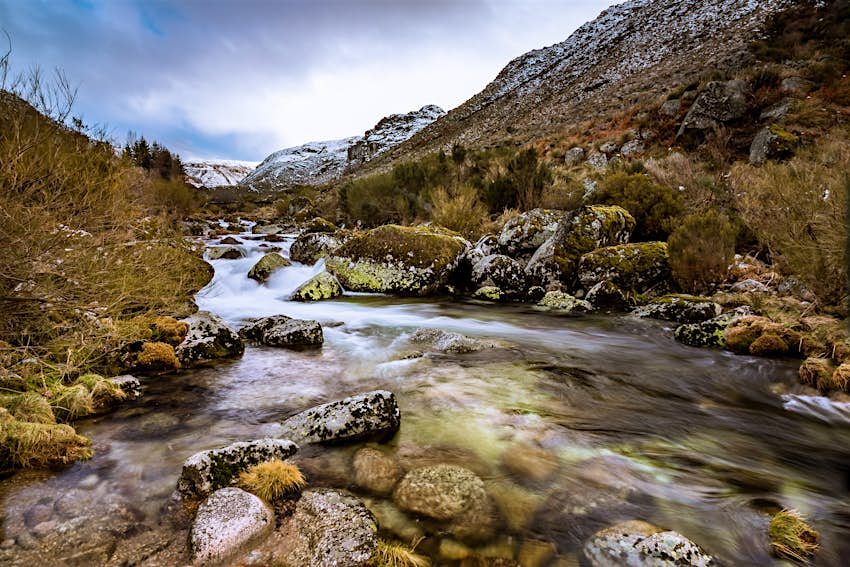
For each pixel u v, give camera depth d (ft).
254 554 5.81
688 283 23.00
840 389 11.55
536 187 40.83
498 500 7.30
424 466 8.24
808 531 6.56
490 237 31.30
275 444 8.31
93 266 11.92
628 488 7.88
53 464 7.86
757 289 20.75
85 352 11.81
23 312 10.36
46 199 10.61
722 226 23.20
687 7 133.49
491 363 15.01
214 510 6.24
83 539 6.02
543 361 15.39
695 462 8.90
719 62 74.28
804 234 16.93
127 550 5.85
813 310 16.88
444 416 10.64
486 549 6.19
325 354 15.66
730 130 47.16
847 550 6.39
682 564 5.66
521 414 10.89
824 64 47.88
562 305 23.95
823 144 31.91
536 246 29.17
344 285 28.91
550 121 101.60
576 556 6.10
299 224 65.05
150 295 14.65
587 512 7.13
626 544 6.05
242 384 12.45
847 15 58.03
